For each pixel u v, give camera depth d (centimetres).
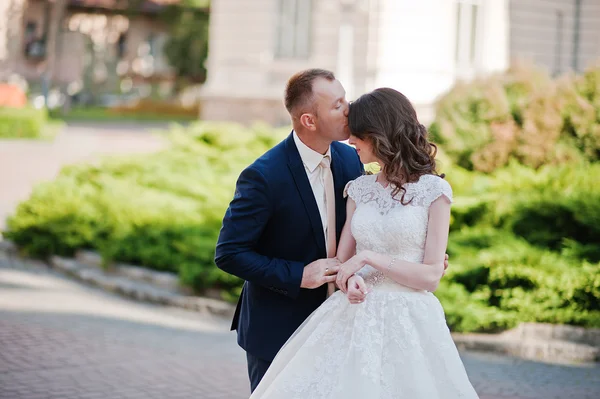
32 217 955
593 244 700
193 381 540
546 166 847
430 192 323
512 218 748
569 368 576
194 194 987
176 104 4491
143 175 1095
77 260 925
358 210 337
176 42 4488
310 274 334
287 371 327
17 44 4559
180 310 759
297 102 337
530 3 1902
